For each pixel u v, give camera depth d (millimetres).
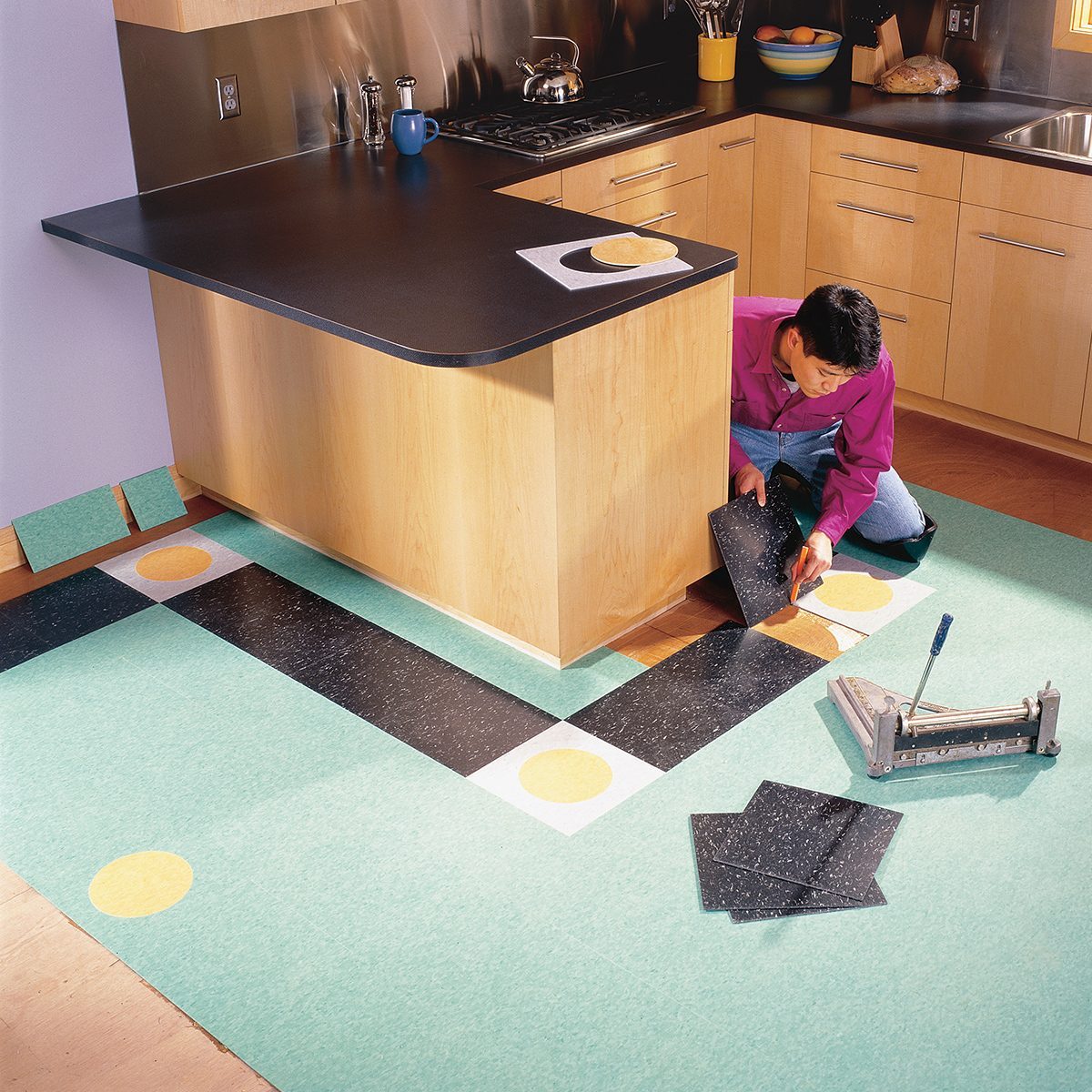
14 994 2432
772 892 2600
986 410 4281
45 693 3256
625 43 4812
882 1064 2260
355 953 2508
